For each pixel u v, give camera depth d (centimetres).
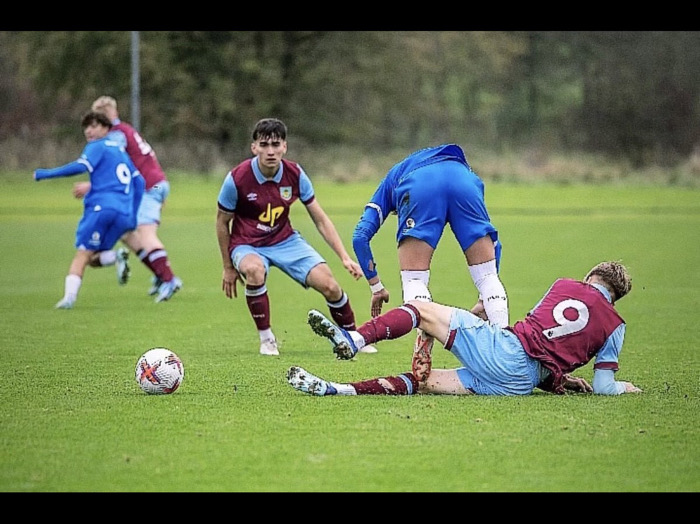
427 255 2647
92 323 3853
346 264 3228
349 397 2331
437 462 1798
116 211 4397
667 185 14175
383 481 1695
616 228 8656
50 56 15400
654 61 17600
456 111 19138
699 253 6738
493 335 2352
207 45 15712
